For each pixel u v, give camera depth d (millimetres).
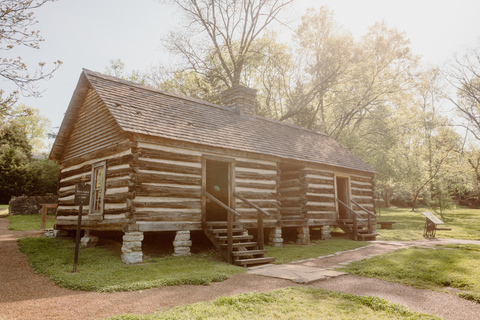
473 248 10227
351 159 16531
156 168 8547
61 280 6023
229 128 11672
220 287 5773
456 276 6332
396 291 5609
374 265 7539
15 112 8844
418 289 5762
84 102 11570
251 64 25312
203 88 24797
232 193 10227
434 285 5988
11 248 9781
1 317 4152
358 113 27844
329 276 6559
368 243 12047
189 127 10023
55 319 4090
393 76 24344
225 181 13141
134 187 8039
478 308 4766
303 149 13828
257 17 23969
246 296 4906
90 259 7941
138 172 8180
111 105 8859
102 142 9844
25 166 25859
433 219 13375
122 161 8633
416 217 24375
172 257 8398
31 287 5766
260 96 28375
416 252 9336
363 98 24125
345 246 11156
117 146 8852
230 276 6695
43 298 5055
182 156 9180
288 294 5168
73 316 4203
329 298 5023
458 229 16266
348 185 15234
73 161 11594
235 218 10227
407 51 23547
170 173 8836
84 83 10961
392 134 24844
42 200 20766
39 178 26469
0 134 9875
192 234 11336
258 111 24141
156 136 8438
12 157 25781
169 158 8867
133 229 7859
